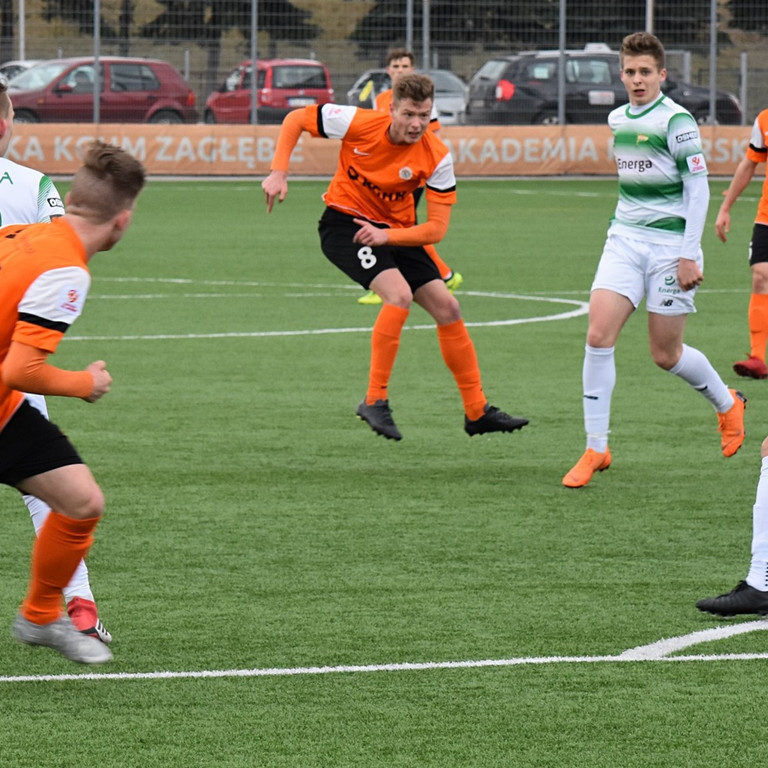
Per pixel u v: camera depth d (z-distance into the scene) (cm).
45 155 8606
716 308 4153
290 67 9131
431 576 1708
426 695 1323
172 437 2469
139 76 8919
